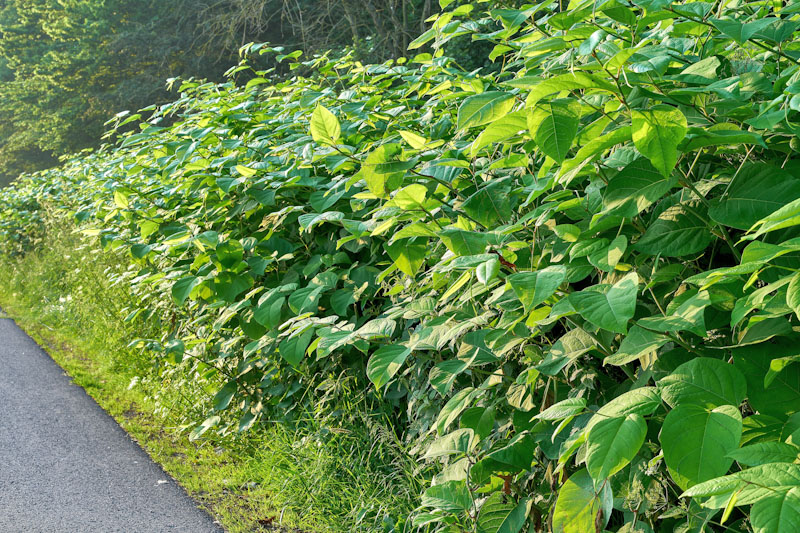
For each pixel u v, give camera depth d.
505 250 2.33
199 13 24.83
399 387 3.78
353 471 3.70
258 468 4.27
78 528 3.86
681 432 1.52
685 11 2.09
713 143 1.80
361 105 4.12
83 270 8.59
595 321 1.65
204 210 4.90
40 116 33.00
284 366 4.48
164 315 5.75
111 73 29.91
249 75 24.80
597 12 2.21
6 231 13.27
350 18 19.66
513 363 2.78
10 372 7.10
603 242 2.02
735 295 1.84
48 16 32.62
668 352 1.96
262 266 4.30
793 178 1.83
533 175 2.55
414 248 2.89
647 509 1.97
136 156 6.42
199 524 3.88
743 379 1.63
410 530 3.15
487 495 2.89
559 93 1.94
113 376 6.68
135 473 4.60
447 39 3.16
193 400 5.15
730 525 1.84
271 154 4.72
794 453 1.36
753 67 2.37
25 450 5.02
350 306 4.26
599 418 1.67
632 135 1.76
